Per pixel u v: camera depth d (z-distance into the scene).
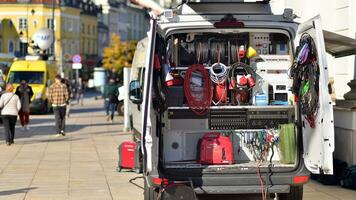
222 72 10.46
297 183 9.57
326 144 9.07
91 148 19.25
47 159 16.64
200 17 10.09
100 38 120.62
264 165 9.77
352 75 15.63
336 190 11.94
